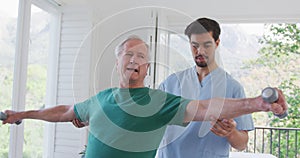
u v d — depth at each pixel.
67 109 1.01
